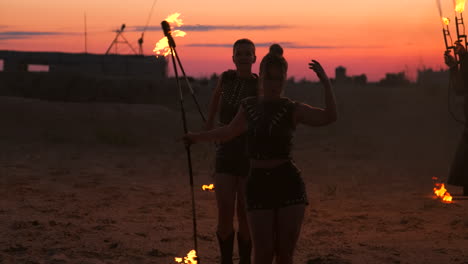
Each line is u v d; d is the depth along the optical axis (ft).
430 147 55.26
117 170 40.27
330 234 22.13
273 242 12.67
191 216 25.49
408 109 88.43
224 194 16.33
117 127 64.08
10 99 72.38
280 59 12.88
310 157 49.70
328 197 31.04
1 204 26.71
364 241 20.88
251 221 12.69
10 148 49.06
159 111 77.71
